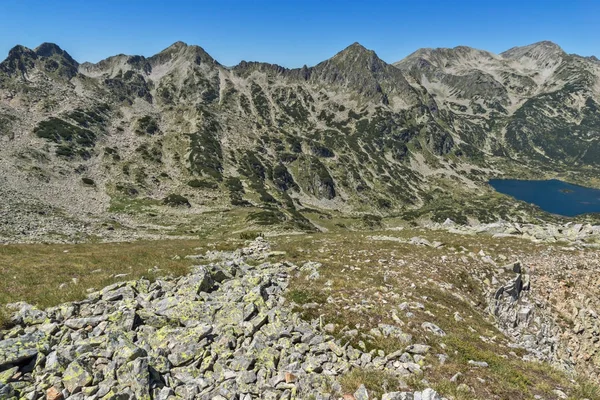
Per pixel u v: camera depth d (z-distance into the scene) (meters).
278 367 12.12
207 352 12.31
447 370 12.01
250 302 15.70
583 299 29.67
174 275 20.31
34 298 15.29
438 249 34.47
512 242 37.62
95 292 16.12
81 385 9.82
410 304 18.33
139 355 11.22
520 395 11.20
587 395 11.83
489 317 22.86
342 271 23.66
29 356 10.34
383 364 12.23
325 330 14.52
